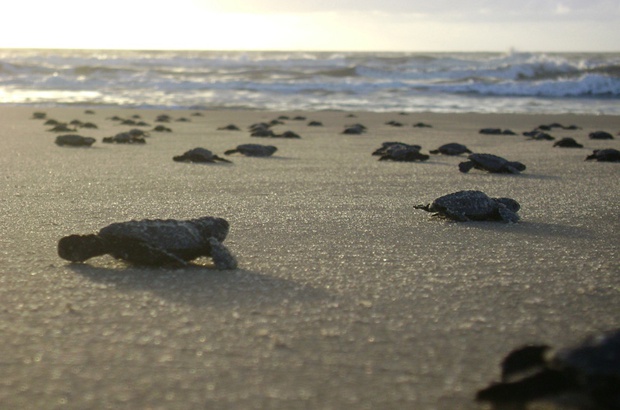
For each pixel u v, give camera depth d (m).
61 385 0.28
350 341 0.33
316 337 0.33
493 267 0.47
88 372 0.29
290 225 0.60
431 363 0.30
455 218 0.63
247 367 0.30
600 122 2.16
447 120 2.17
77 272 0.44
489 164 0.99
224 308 0.37
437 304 0.39
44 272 0.44
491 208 0.63
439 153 1.30
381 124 2.03
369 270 0.46
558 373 0.23
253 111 2.47
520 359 0.25
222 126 1.93
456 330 0.34
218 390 0.28
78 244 0.46
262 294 0.40
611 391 0.22
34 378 0.29
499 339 0.33
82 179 0.89
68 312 0.37
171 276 0.43
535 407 0.25
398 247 0.52
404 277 0.44
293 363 0.30
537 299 0.40
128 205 0.70
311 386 0.28
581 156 1.25
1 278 0.43
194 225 0.47
